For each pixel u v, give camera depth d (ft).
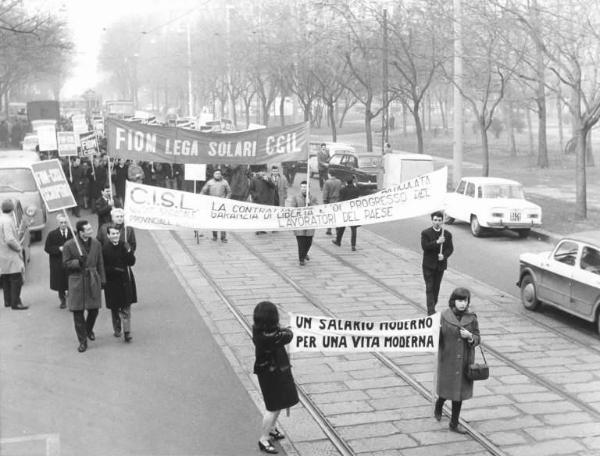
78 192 85.51
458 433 27.61
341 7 131.23
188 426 28.02
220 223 39.81
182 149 48.91
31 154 83.05
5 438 26.73
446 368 27.35
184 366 34.76
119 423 28.19
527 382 33.27
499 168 131.34
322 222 41.39
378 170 103.04
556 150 160.56
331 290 49.49
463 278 54.08
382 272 55.26
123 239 38.40
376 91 160.35
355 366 35.27
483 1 110.83
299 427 28.17
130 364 34.94
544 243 68.59
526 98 114.93
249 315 43.39
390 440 27.02
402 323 27.78
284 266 56.90
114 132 47.88
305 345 27.99
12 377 33.04
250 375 33.71
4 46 140.67
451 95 236.02
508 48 92.73
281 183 70.64
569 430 28.04
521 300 47.26
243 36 204.44
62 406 29.78
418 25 118.11
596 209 82.23
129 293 38.09
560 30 80.07
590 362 36.11
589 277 40.47
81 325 36.63
